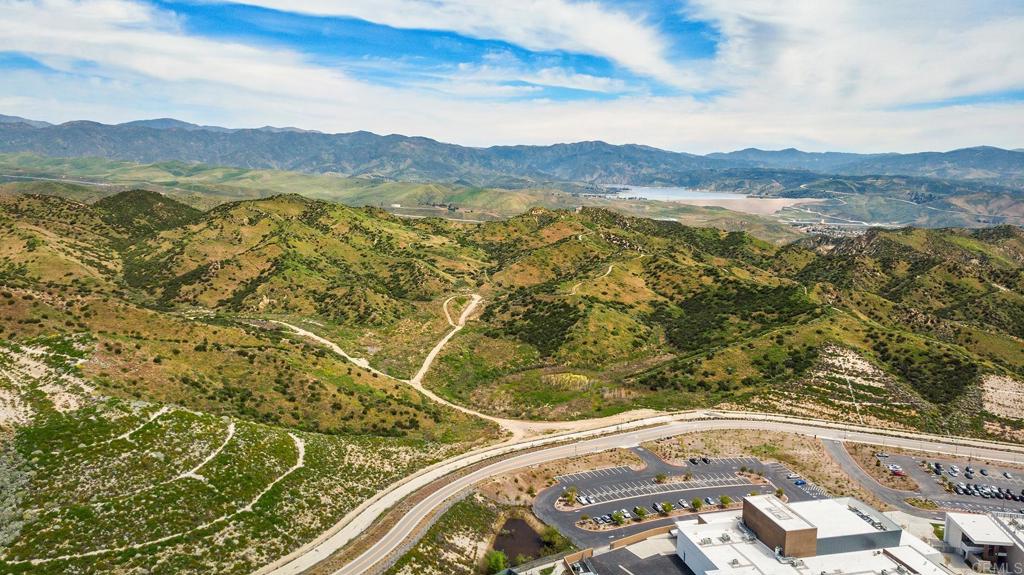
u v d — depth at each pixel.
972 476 144.12
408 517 114.69
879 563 99.19
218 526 97.69
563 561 105.75
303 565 96.38
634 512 124.81
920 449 156.38
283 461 119.12
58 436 104.69
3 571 79.25
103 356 133.50
